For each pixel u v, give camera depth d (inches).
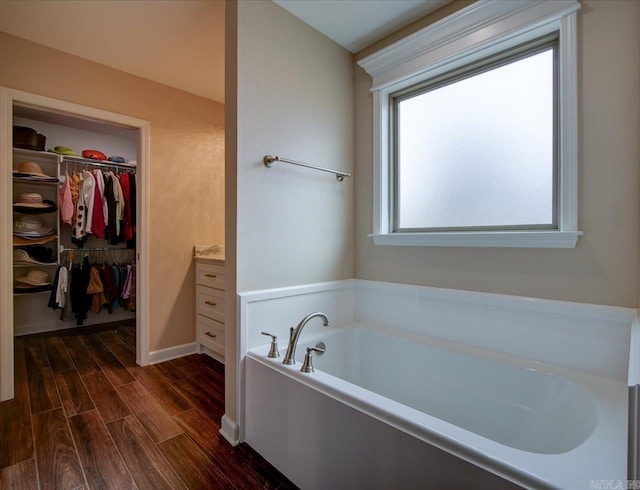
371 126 85.0
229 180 65.4
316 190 79.0
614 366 50.8
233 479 53.3
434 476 35.1
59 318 146.5
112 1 69.3
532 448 51.8
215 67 96.7
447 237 69.1
